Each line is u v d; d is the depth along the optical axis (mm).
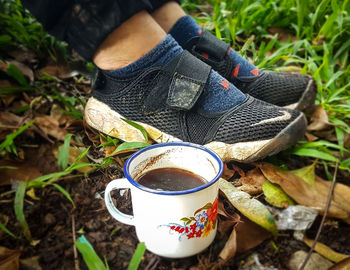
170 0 448
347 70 517
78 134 415
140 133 385
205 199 259
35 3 357
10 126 401
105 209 331
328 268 277
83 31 362
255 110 361
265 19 614
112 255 291
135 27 362
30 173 355
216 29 533
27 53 531
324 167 396
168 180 290
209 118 363
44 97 459
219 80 370
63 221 320
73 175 359
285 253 297
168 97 361
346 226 325
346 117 458
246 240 300
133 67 369
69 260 289
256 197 343
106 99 393
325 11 612
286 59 542
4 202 335
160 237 268
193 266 282
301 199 330
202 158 290
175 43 378
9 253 283
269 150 349
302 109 429
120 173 368
